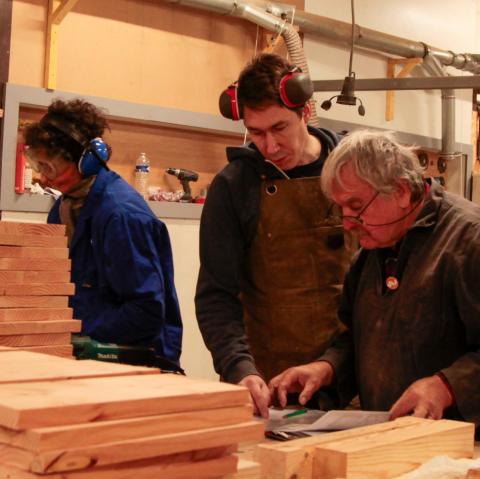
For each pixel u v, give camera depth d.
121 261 2.18
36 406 0.75
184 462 0.83
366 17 4.57
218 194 2.12
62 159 2.27
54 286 1.83
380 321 1.79
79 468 0.74
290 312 2.17
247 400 0.88
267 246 2.15
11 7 3.25
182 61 3.83
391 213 1.67
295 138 2.03
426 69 4.78
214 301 2.06
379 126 4.72
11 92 3.19
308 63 4.25
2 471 0.75
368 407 1.83
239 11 3.77
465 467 1.17
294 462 1.14
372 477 1.17
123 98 3.63
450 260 1.66
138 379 0.95
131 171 3.66
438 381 1.57
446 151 4.96
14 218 3.22
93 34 3.52
